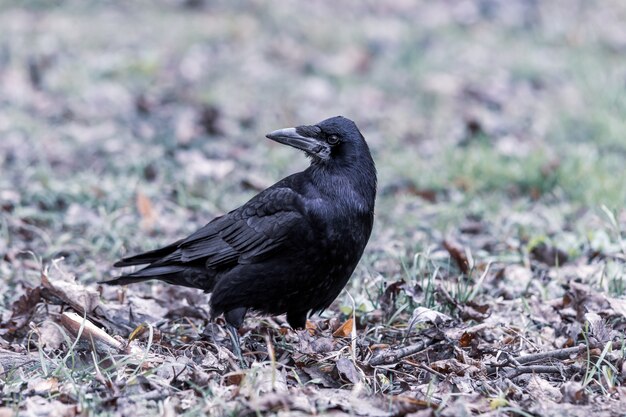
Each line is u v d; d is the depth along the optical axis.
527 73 21.47
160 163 15.20
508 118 19.00
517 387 7.98
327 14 25.39
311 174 9.01
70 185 13.84
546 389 8.01
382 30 24.09
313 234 8.74
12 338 9.05
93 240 12.28
